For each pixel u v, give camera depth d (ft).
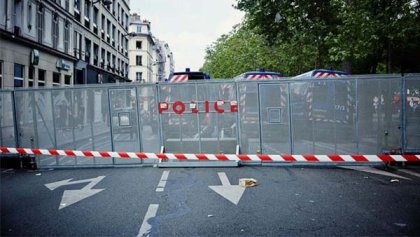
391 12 52.31
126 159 30.30
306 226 15.12
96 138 30.71
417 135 29.17
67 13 85.56
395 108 29.35
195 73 45.65
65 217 16.66
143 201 19.19
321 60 80.33
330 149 29.60
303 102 29.76
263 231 14.61
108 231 14.80
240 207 17.97
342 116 29.58
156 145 30.50
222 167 29.07
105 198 19.90
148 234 14.42
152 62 277.44
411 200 18.90
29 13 66.69
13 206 18.56
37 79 69.77
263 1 65.21
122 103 30.58
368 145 29.37
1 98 30.86
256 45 101.81
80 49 97.04
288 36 68.49
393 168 28.43
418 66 84.58
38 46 68.39
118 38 146.92
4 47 57.16
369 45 53.11
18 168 30.76
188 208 17.87
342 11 57.21
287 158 27.20
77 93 30.78
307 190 21.26
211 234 14.35
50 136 30.91
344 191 20.95
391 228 14.80
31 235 14.43
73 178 25.81
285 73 99.55
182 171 27.76
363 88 29.45
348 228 14.84
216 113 30.22
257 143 30.07
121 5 150.61
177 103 30.35
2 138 30.99
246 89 30.09
